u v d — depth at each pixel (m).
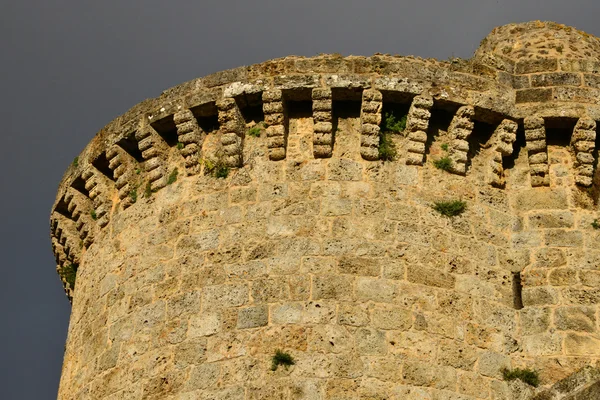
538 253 18.33
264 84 18.95
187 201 18.91
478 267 18.00
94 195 20.83
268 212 18.19
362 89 18.75
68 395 19.36
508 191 19.03
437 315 17.25
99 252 20.31
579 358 17.30
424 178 18.52
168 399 16.98
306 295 17.22
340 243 17.67
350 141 18.72
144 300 18.33
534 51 20.88
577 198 18.84
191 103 19.39
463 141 18.86
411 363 16.69
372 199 18.11
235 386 16.66
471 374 16.92
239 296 17.47
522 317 17.83
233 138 18.94
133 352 17.89
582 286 17.95
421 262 17.66
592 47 21.06
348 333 16.83
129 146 20.38
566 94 19.36
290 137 18.92
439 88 18.94
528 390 17.02
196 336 17.34
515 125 19.22
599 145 19.39
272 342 16.89
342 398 16.28
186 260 18.25
